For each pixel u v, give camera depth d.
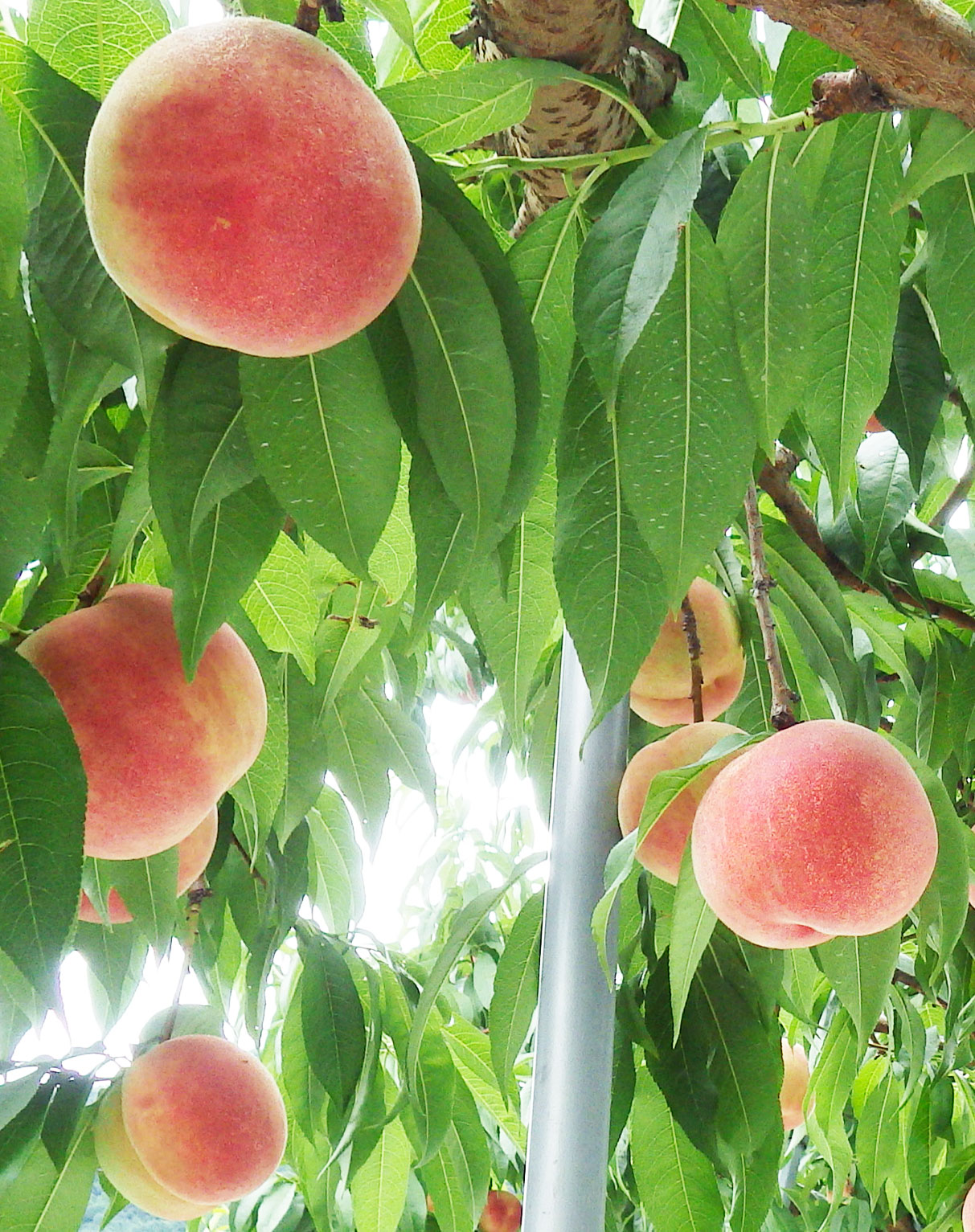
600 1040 1.41
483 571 1.24
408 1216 2.52
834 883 1.07
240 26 0.75
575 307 0.88
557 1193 1.36
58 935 0.84
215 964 2.02
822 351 1.11
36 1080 1.59
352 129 0.74
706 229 0.94
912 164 0.99
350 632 1.43
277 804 1.37
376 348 0.90
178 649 1.01
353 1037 1.94
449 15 1.22
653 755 1.44
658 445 0.95
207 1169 1.57
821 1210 3.21
